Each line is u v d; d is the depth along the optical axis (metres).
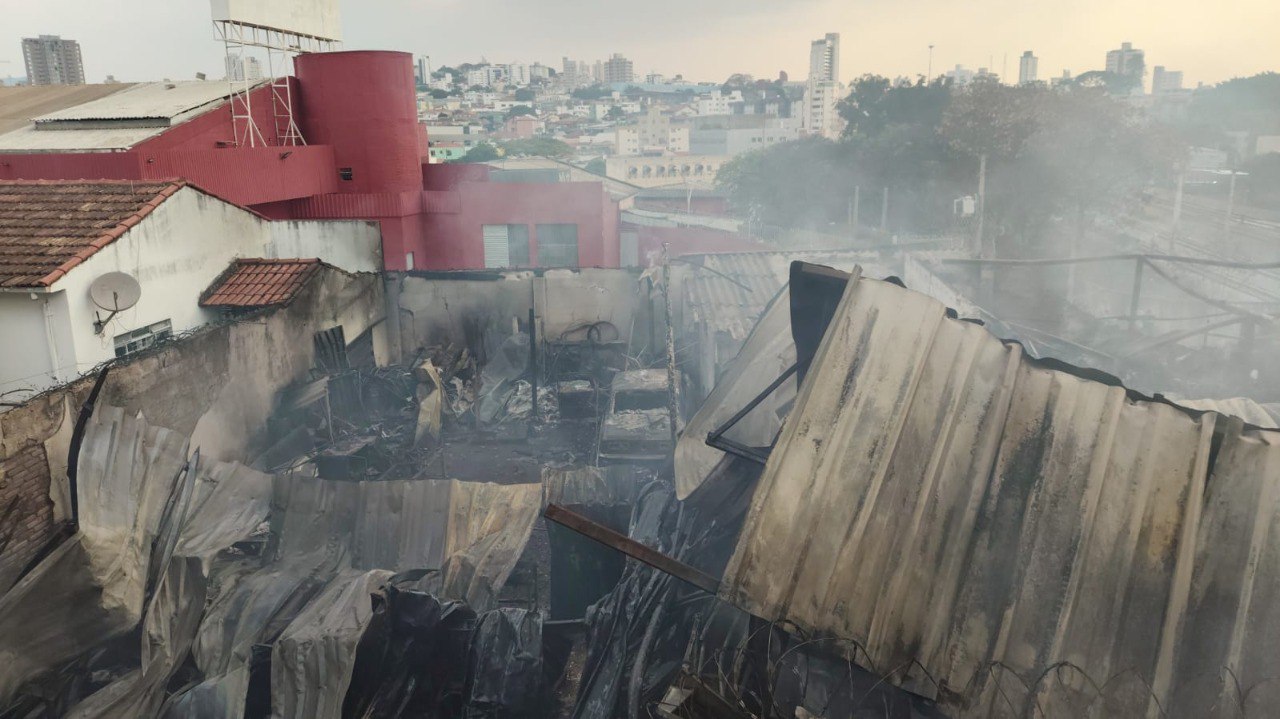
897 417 5.96
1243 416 9.28
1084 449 5.86
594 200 29.34
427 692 8.53
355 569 10.12
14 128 26.55
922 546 5.74
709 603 7.51
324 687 8.18
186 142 25.03
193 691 8.34
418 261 29.83
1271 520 5.52
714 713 5.22
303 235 20.42
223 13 25.67
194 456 9.77
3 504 8.96
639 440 16.88
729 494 7.75
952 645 5.54
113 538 8.86
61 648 8.59
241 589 9.55
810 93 179.88
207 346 13.75
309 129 29.14
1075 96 41.03
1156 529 5.60
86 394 10.33
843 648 5.52
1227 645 5.25
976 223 33.50
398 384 19.91
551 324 24.39
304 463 15.73
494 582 9.90
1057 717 5.25
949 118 43.91
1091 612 5.46
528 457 18.73
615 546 5.85
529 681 8.55
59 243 13.27
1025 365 6.21
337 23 31.53
